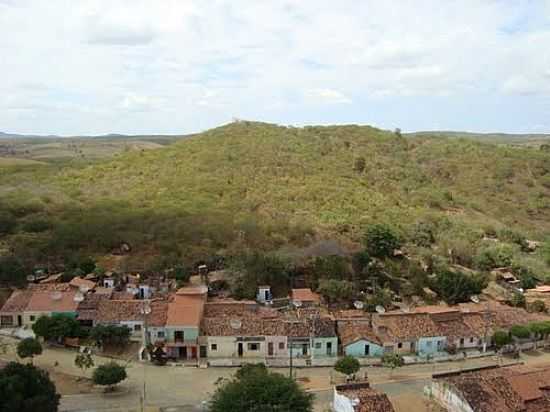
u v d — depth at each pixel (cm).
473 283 8994
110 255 9962
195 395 5734
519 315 8019
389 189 13875
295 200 11950
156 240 10225
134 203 11750
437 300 8975
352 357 6406
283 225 10675
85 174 14138
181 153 14912
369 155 16038
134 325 7200
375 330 7281
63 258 9788
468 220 13025
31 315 7494
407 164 16225
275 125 17238
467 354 7181
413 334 7150
